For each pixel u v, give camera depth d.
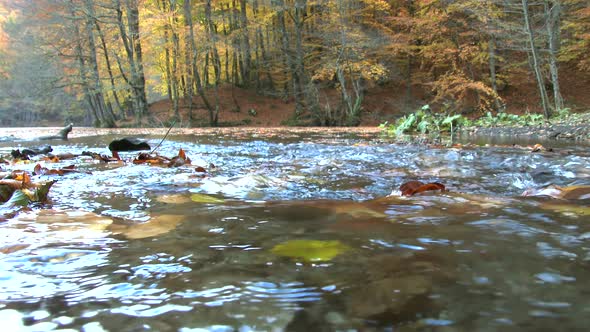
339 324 0.62
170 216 1.51
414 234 1.17
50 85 21.23
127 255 1.01
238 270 0.88
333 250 1.02
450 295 0.72
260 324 0.63
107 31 19.33
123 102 27.03
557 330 0.59
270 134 10.68
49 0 18.20
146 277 0.85
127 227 1.33
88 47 20.12
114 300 0.73
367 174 2.95
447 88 20.08
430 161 3.78
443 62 22.06
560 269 0.85
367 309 0.67
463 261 0.91
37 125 38.56
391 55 22.58
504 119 13.05
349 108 20.81
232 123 21.58
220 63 27.31
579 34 18.81
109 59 21.91
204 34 20.61
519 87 23.53
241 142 7.20
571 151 4.72
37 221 1.42
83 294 0.76
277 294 0.74
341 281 0.80
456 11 19.41
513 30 16.31
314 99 20.52
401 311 0.66
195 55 20.36
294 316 0.65
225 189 2.24
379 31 21.12
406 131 10.73
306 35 21.53
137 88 20.23
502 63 22.08
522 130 9.93
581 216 1.39
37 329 0.63
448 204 1.67
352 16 21.53
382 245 1.05
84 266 0.93
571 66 24.25
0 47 28.50
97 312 0.68
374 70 20.17
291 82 26.06
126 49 19.12
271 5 20.42
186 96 25.48
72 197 2.00
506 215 1.42
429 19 19.89
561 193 1.84
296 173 2.98
